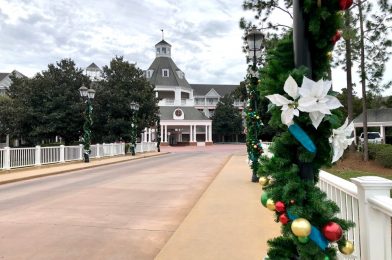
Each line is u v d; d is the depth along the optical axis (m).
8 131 35.31
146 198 9.92
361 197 3.02
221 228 6.17
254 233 5.82
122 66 36.19
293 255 2.32
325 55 2.25
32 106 30.80
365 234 2.94
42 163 19.81
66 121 30.62
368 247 2.88
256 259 4.59
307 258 2.12
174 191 11.18
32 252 5.19
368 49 22.64
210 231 5.99
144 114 36.88
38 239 5.86
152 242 5.71
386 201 2.59
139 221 7.15
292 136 2.19
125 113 35.31
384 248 2.77
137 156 31.86
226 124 78.81
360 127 40.56
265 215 7.10
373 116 41.03
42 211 8.17
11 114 34.38
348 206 3.79
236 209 7.73
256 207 7.92
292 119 2.10
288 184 2.12
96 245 5.54
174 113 68.56
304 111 2.04
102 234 6.17
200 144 68.62
